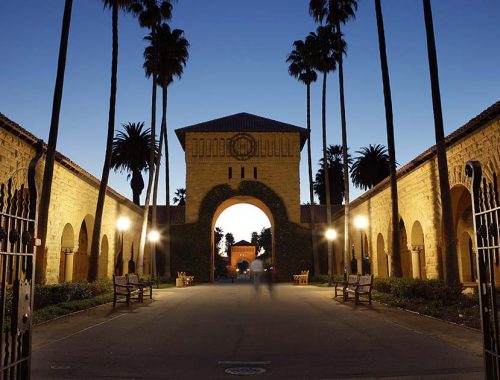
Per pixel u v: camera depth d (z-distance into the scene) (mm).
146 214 32219
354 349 9078
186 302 20234
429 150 22422
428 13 19250
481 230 5020
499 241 4660
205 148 45938
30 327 4770
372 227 34938
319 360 8148
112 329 11914
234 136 46125
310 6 33500
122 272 37969
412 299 17781
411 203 26422
